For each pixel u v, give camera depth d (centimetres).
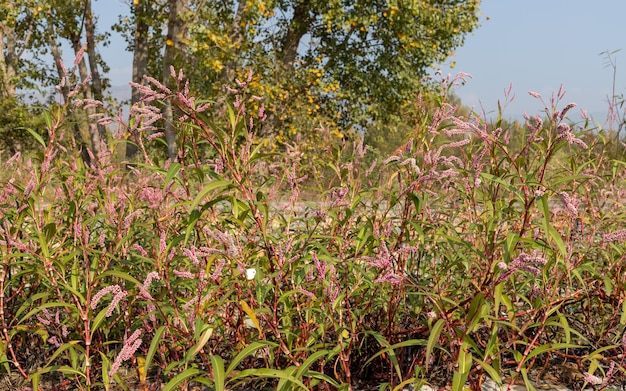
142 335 367
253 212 307
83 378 364
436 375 376
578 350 411
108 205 376
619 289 383
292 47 2297
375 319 397
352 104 2259
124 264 361
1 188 412
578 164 466
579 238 435
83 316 299
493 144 341
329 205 405
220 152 298
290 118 1959
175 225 402
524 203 300
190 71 1927
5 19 2238
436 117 341
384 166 362
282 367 363
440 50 2378
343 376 359
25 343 406
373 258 295
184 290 417
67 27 2548
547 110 309
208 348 347
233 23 2039
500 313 397
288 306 339
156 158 397
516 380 381
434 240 407
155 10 2292
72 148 452
